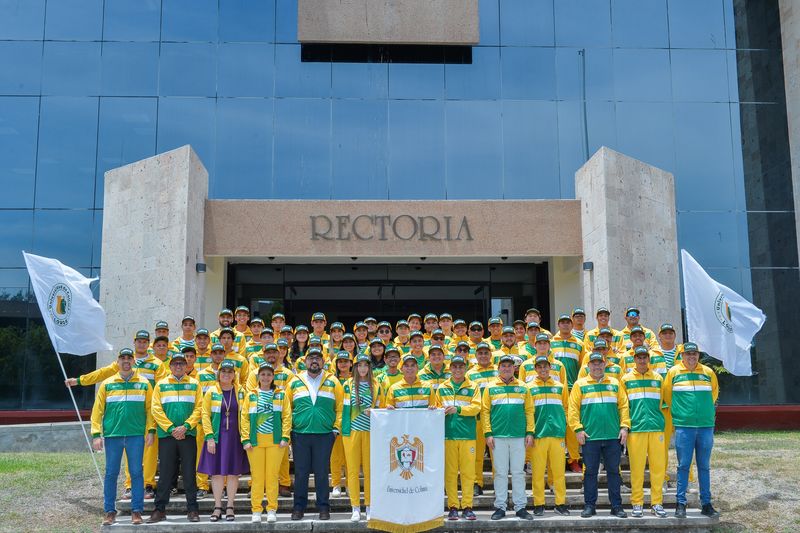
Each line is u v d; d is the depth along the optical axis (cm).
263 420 977
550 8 2064
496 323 1239
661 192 1831
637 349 1023
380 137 1988
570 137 2008
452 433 993
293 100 2000
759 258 2008
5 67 2000
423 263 2047
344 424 996
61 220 1948
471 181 1972
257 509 966
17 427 1591
